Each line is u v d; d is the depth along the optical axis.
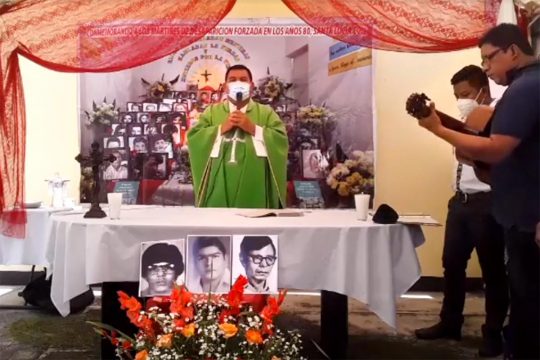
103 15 2.81
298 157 4.22
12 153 2.96
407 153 4.21
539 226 1.82
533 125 1.77
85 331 3.13
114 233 2.30
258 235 2.28
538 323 1.93
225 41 4.20
